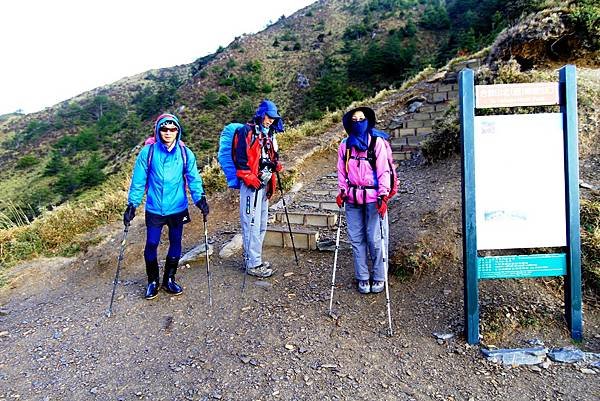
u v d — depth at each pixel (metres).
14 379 3.24
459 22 69.31
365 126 3.81
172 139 4.18
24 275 5.68
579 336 3.33
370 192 3.81
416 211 5.17
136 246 6.00
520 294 3.82
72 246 6.38
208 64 82.38
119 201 7.64
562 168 3.31
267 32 95.44
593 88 6.69
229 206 7.23
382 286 4.11
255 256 4.59
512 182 3.28
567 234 3.32
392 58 58.72
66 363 3.41
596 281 3.83
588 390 2.80
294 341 3.44
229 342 3.49
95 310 4.30
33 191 51.28
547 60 8.63
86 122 91.62
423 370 3.08
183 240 6.18
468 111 3.23
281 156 9.00
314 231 5.37
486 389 2.88
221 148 4.54
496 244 3.30
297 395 2.85
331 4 105.62
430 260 4.30
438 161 6.91
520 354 3.14
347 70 65.00
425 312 3.76
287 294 4.22
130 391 2.99
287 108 59.56
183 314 4.00
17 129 99.06
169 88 78.81
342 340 3.44
